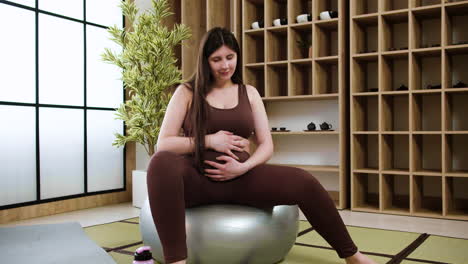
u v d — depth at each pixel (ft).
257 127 6.06
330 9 12.51
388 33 11.35
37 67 10.53
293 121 13.11
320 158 12.78
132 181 12.25
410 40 10.47
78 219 10.16
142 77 11.32
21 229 7.35
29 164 10.35
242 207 5.84
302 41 12.49
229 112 5.75
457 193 11.13
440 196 11.28
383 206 10.91
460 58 11.02
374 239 7.77
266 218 5.81
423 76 11.46
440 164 11.30
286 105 13.20
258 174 5.60
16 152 10.05
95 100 12.19
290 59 11.84
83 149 11.80
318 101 12.71
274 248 5.88
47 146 10.80
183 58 13.05
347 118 11.73
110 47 12.67
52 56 10.95
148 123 11.27
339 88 11.21
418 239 7.77
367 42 12.21
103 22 12.44
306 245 7.28
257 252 5.72
